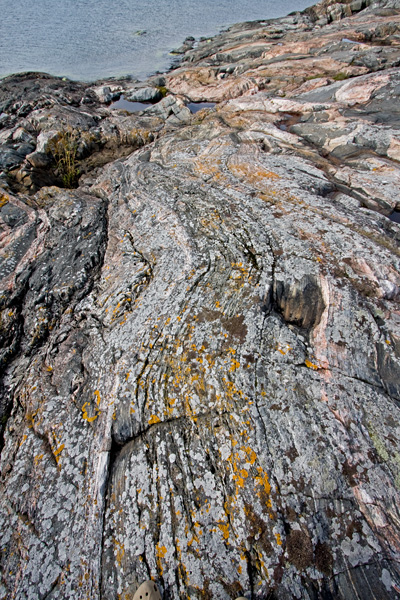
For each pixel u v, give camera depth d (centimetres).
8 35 3672
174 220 811
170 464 468
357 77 1558
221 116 1541
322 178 952
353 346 552
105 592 399
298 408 490
